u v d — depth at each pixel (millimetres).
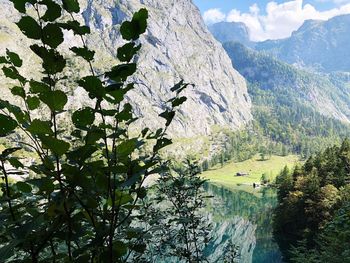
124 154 2424
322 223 52812
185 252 7262
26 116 2436
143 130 2686
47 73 2318
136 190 2553
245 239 66375
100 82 2209
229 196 141625
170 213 7086
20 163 2539
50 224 2377
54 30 2230
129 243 2754
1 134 2240
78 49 2277
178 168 7504
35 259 2303
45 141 2086
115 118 2389
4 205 2635
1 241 2396
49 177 2301
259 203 121688
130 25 2336
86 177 2324
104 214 2486
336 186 63781
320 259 15828
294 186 69938
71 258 2336
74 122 2270
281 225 65188
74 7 2301
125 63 2299
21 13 2217
